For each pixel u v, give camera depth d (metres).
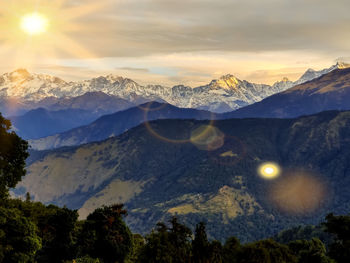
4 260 64.44
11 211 69.00
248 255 68.75
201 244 72.25
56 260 75.81
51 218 77.38
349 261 70.75
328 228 74.62
